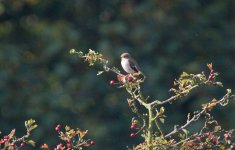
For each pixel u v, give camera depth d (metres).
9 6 20.75
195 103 19.03
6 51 19.64
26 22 20.91
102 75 19.61
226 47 20.41
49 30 19.88
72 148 8.09
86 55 8.47
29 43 20.47
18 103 19.27
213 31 20.44
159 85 19.31
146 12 20.08
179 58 19.84
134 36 19.64
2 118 19.14
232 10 20.88
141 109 18.34
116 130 19.00
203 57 20.27
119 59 19.17
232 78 20.16
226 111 19.11
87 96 19.48
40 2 20.69
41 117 18.89
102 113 19.52
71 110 19.27
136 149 8.07
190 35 20.16
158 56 19.75
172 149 7.96
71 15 20.80
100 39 20.16
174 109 19.27
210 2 20.77
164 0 20.36
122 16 20.31
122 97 19.55
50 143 18.53
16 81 19.59
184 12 20.33
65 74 19.45
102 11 20.64
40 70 20.03
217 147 7.93
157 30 19.94
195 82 7.99
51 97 19.12
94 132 18.69
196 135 7.95
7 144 8.05
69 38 19.66
